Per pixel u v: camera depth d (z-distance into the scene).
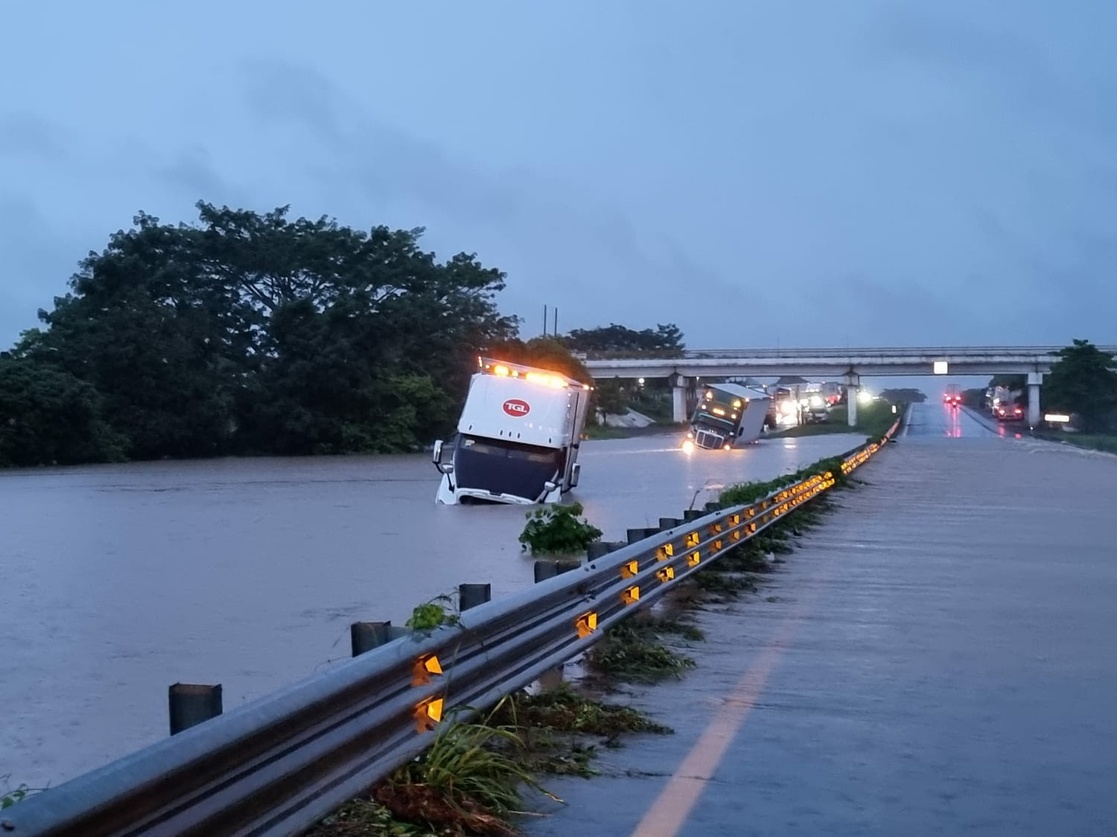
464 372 80.44
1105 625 13.24
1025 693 9.88
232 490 39.66
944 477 44.97
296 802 5.14
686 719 8.81
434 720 6.55
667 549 13.20
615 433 101.25
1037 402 113.88
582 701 8.78
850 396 114.75
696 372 114.62
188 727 5.04
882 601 14.89
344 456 71.44
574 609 9.35
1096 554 20.41
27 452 58.59
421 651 6.34
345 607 14.48
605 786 7.16
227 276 79.38
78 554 20.70
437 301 80.31
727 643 11.91
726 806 6.85
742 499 20.22
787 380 157.38
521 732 7.90
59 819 3.65
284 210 81.69
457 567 18.47
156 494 37.62
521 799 6.75
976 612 14.10
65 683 10.35
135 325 66.19
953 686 10.10
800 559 19.42
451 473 33.19
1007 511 29.78
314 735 5.32
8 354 67.81
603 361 113.75
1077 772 7.70
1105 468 51.81
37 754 8.20
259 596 15.40
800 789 7.21
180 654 11.58
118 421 65.25
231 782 4.67
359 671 5.68
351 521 27.66
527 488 32.75
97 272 72.25
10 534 24.30
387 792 6.09
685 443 73.62
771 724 8.73
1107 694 9.89
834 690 9.88
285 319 73.25
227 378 72.50
